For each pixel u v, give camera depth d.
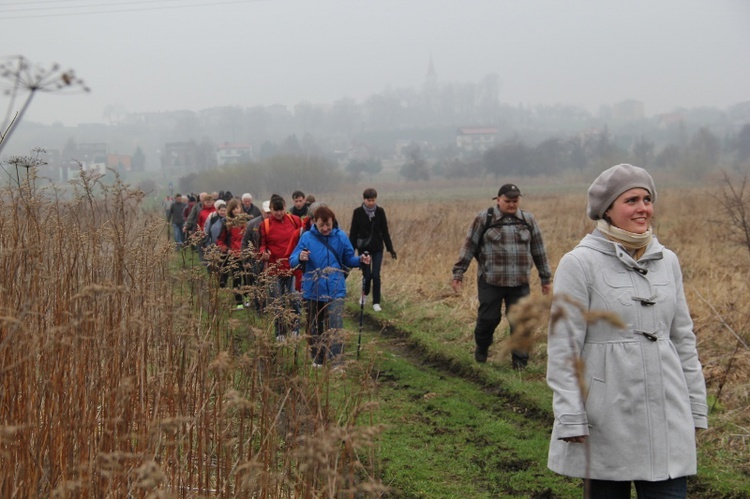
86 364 3.74
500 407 7.73
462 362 9.14
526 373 8.64
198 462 4.00
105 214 4.45
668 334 3.90
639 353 3.79
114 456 3.21
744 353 8.35
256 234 10.40
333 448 3.40
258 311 5.48
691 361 3.95
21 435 3.35
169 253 4.71
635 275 3.88
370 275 12.35
